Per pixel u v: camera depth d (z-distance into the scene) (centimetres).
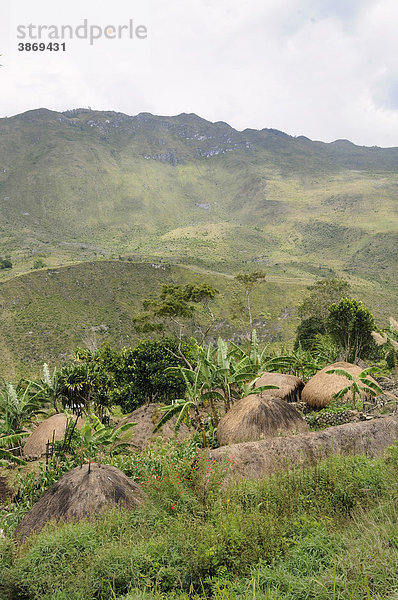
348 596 328
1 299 12638
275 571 402
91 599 437
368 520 460
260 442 818
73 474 753
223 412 1977
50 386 2469
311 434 841
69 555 488
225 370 1598
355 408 1490
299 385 2008
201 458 711
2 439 1319
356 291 16575
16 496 1061
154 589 422
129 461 1067
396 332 3319
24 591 466
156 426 1462
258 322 13438
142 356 2928
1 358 10119
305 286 15550
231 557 446
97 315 13162
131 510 635
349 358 3062
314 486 599
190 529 496
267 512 532
